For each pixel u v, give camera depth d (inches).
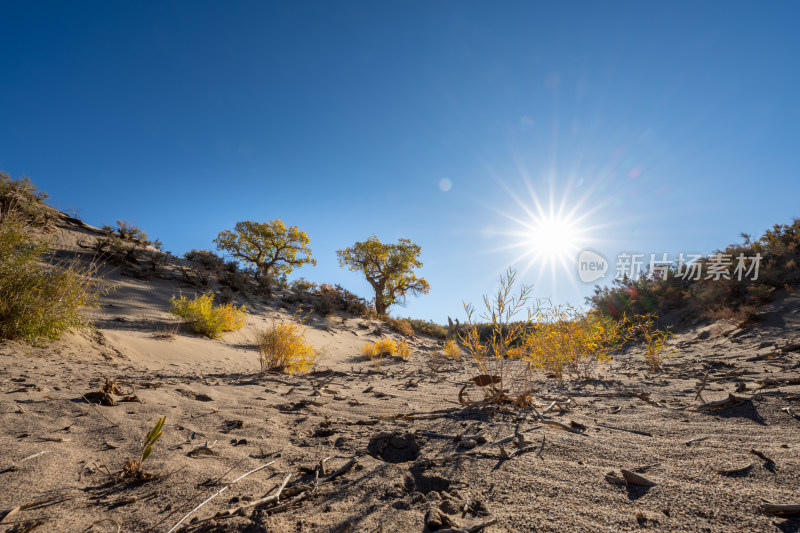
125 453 73.0
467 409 110.6
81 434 83.8
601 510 47.7
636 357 322.3
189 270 738.8
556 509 48.4
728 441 73.9
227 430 91.7
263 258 1137.4
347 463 67.2
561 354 217.5
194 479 61.3
